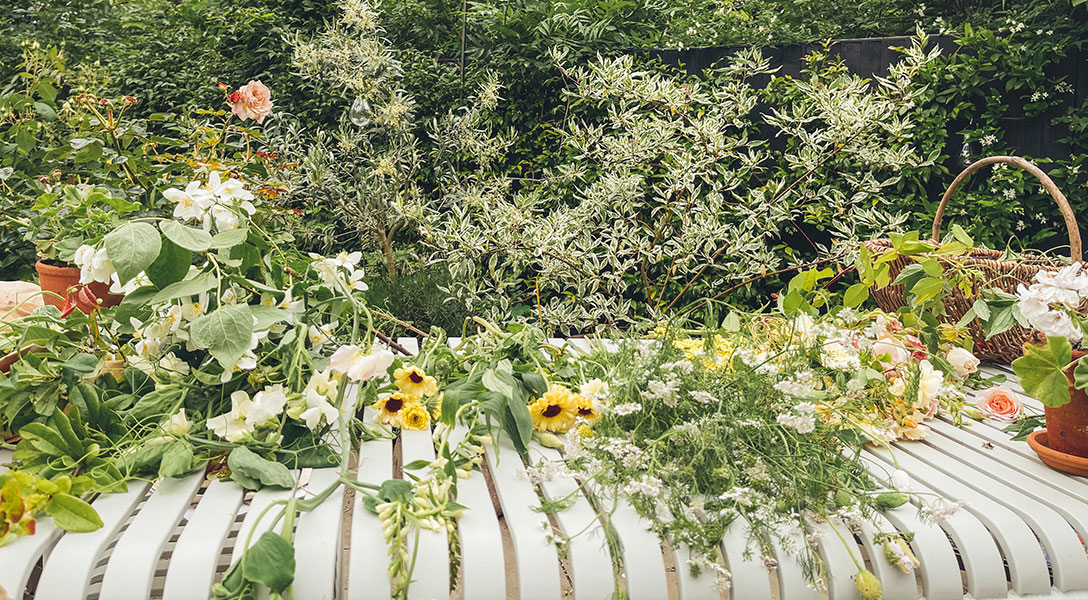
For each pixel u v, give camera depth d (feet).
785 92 11.72
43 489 2.73
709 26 14.88
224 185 3.83
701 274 11.21
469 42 13.55
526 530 2.99
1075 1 10.71
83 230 4.31
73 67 15.39
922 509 3.28
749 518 3.02
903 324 4.96
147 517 2.96
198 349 3.80
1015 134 11.22
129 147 8.94
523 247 9.88
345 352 3.39
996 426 4.59
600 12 13.21
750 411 3.40
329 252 12.59
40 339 3.68
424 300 10.66
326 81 12.69
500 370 3.73
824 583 3.03
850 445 3.73
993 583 3.05
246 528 2.91
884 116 9.96
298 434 3.56
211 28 14.83
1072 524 3.33
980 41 11.00
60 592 2.59
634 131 10.38
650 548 2.93
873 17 16.19
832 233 10.50
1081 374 3.54
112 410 3.50
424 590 2.74
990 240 10.80
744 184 11.53
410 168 12.50
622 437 3.46
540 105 12.62
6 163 7.85
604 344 4.89
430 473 3.14
